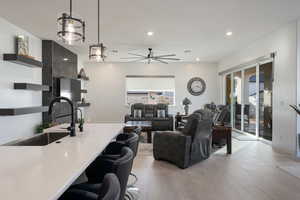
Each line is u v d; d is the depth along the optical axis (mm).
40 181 932
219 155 4332
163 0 3164
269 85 5148
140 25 4238
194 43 5648
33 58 4340
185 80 8484
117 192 740
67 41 2236
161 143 3924
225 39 5285
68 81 5957
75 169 1093
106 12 3582
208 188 2795
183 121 6520
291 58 4160
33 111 4211
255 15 3756
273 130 4777
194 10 3520
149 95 8508
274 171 3400
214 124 4836
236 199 2496
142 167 3627
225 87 8000
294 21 4062
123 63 8438
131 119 6848
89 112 8406
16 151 1466
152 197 2547
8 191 831
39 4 3260
